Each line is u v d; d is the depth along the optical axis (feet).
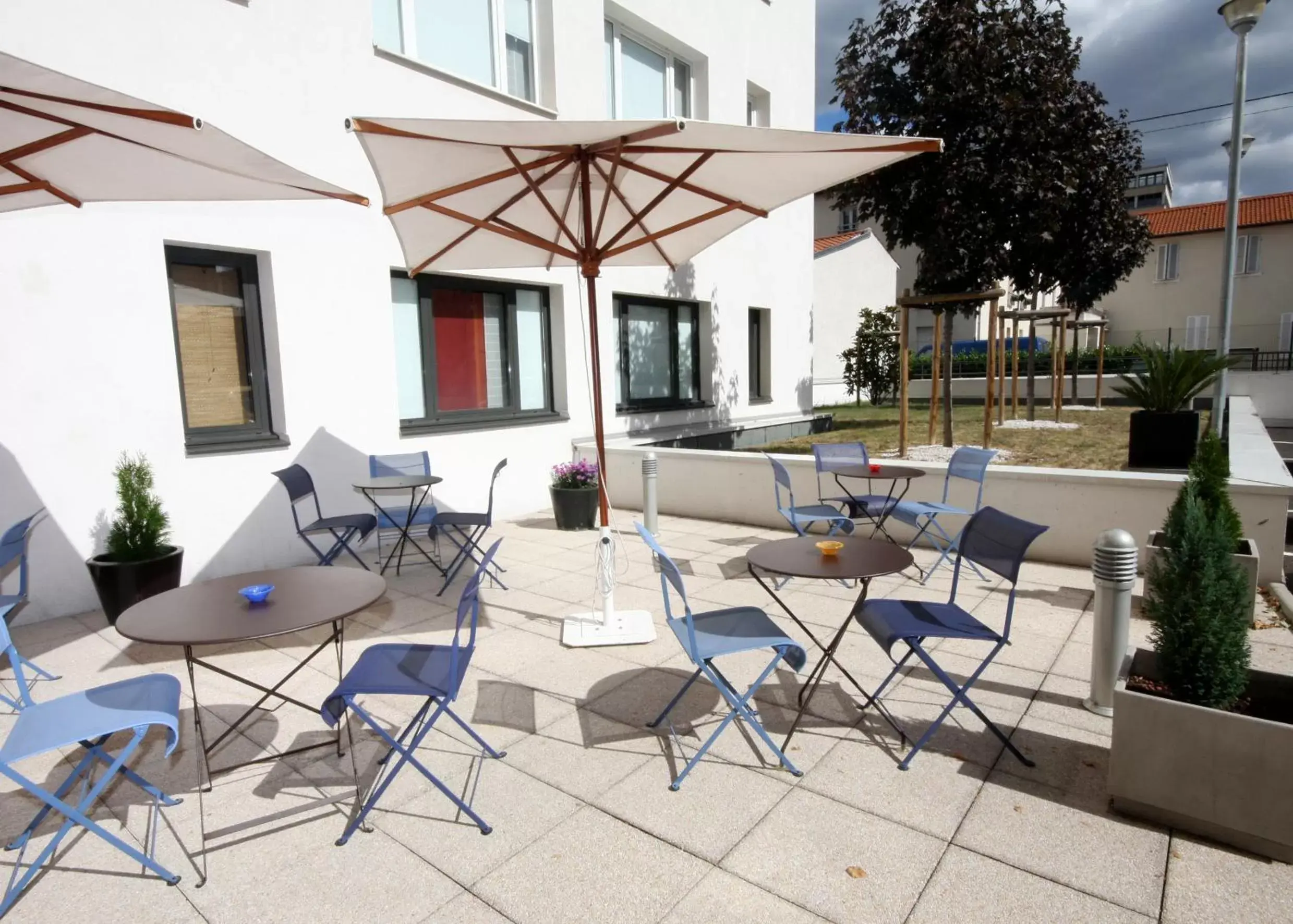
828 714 11.27
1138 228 42.42
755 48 36.01
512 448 25.94
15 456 15.46
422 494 22.38
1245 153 40.14
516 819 8.77
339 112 20.45
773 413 40.50
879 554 11.37
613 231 17.11
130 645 14.57
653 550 9.89
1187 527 8.80
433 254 17.44
